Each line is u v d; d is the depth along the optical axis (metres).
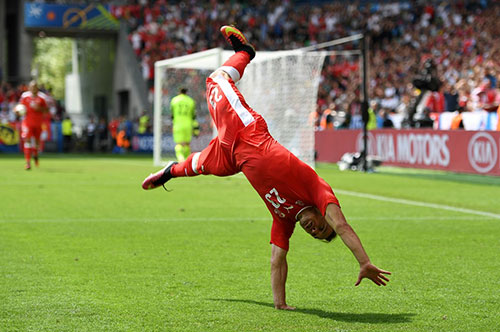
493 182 24.08
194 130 31.06
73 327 7.04
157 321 7.28
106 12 58.19
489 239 12.64
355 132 32.34
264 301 8.17
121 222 14.52
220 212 16.22
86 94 66.19
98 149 51.06
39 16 56.56
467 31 55.25
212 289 8.75
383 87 47.28
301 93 29.97
